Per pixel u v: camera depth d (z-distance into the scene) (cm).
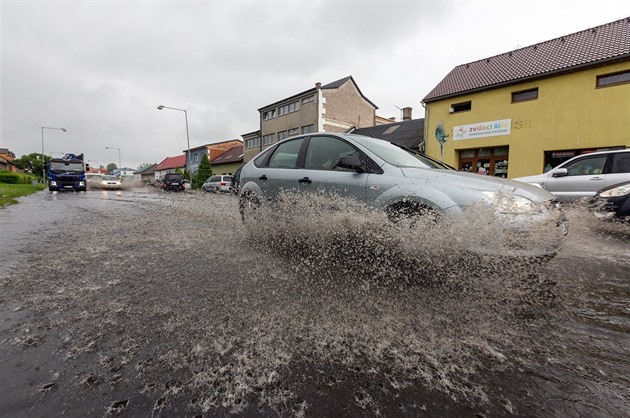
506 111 1427
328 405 128
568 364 159
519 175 1395
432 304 218
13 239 419
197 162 4831
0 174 2828
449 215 250
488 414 126
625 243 441
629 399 135
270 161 447
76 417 119
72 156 2073
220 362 153
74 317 196
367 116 2988
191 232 457
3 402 125
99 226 517
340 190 328
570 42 1430
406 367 153
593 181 609
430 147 1698
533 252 234
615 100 1164
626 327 197
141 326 185
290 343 170
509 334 186
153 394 131
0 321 190
